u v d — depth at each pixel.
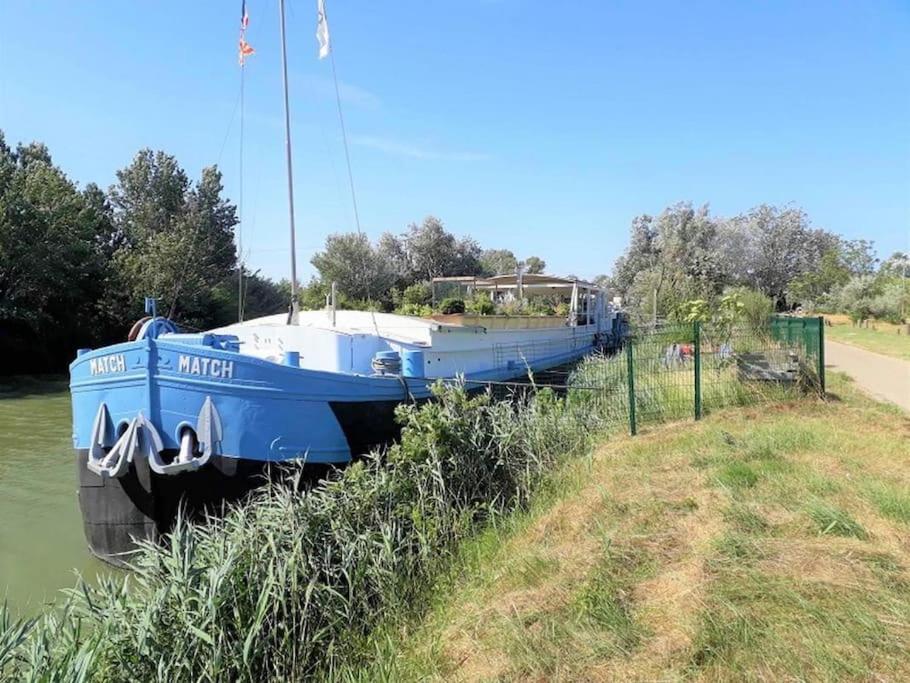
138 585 5.64
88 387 7.80
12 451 14.56
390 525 5.82
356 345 9.52
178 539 5.04
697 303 16.84
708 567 4.36
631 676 3.43
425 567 5.51
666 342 13.89
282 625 4.58
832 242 63.97
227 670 4.36
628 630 3.84
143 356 7.25
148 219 53.31
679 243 50.81
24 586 7.12
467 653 4.00
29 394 25.80
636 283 48.31
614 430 9.59
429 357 10.64
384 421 8.73
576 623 3.97
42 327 34.66
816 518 5.07
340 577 5.29
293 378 7.64
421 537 5.69
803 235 64.19
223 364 7.22
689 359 12.66
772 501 5.60
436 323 11.16
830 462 6.89
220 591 4.59
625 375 11.90
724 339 12.52
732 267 59.97
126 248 46.38
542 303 22.84
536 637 3.88
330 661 4.59
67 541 8.61
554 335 18.09
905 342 25.00
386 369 9.16
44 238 34.22
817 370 11.43
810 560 4.37
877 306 38.19
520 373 14.35
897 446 7.58
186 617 4.39
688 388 10.88
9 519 9.51
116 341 40.66
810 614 3.71
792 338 12.16
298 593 4.83
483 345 12.88
